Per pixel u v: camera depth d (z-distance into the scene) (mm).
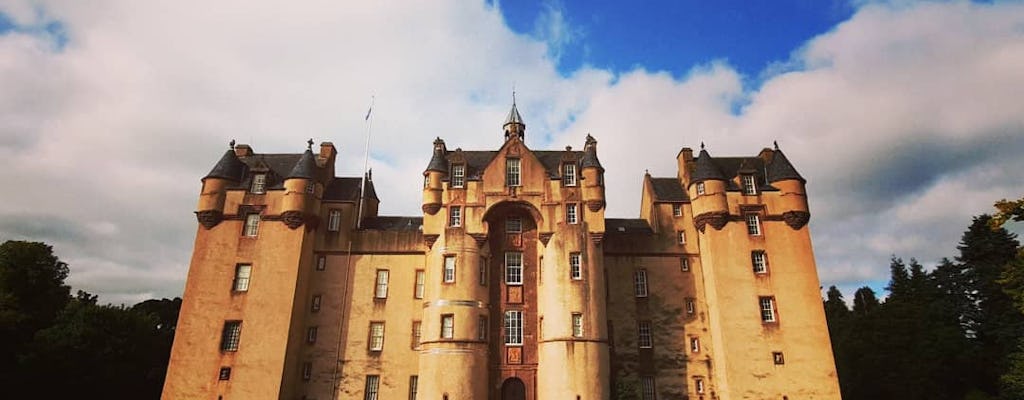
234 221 49188
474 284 44938
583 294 44094
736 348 44562
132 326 62938
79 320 57406
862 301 97125
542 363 43406
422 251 50719
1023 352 50094
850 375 66438
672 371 47000
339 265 50281
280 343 44875
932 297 71812
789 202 49062
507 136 57250
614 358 47281
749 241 48094
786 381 43656
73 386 55125
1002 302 64500
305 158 51531
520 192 47500
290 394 45156
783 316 45656
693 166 54062
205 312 45906
